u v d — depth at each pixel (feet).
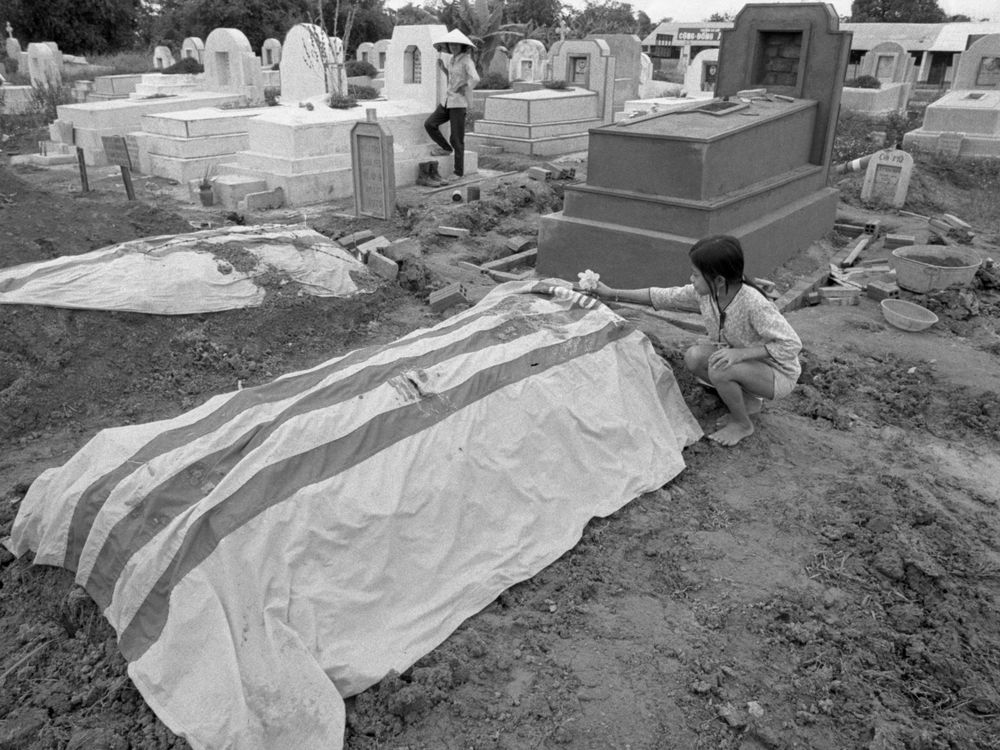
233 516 9.83
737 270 14.12
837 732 9.27
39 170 45.03
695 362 15.85
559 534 12.38
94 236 24.40
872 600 11.43
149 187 39.99
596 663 10.16
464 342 14.03
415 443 11.56
